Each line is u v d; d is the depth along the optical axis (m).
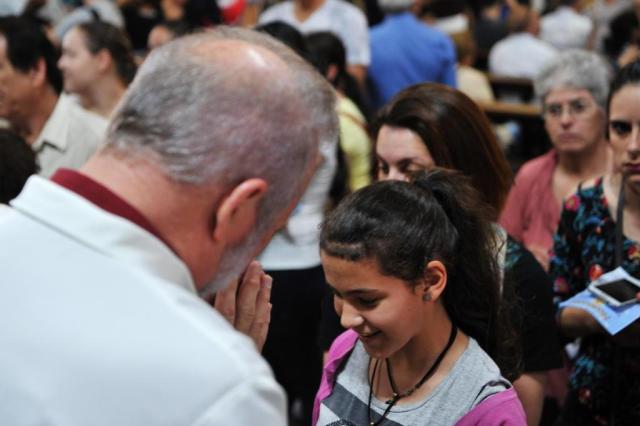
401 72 4.63
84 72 3.34
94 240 1.00
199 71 1.05
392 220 1.32
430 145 1.84
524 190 2.79
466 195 1.46
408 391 1.39
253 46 1.12
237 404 0.95
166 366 0.95
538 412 1.73
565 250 2.10
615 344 1.90
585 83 2.64
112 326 0.97
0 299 0.99
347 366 1.51
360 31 4.58
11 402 0.94
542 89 2.75
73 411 0.93
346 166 2.90
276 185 1.09
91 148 2.96
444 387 1.36
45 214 1.03
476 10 6.98
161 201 1.03
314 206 2.85
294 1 4.72
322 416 1.49
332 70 3.63
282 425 1.00
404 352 1.40
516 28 5.88
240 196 1.04
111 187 1.03
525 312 1.70
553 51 5.81
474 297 1.45
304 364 2.99
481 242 1.45
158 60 1.08
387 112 1.92
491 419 1.30
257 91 1.05
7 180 1.94
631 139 1.86
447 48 4.68
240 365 0.97
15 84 2.90
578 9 7.32
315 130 1.11
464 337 1.43
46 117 3.00
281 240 2.83
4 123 3.14
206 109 1.03
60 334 0.96
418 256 1.31
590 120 2.65
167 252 1.03
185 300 1.01
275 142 1.06
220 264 1.12
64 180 1.05
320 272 2.89
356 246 1.30
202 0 5.53
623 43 5.43
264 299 1.34
